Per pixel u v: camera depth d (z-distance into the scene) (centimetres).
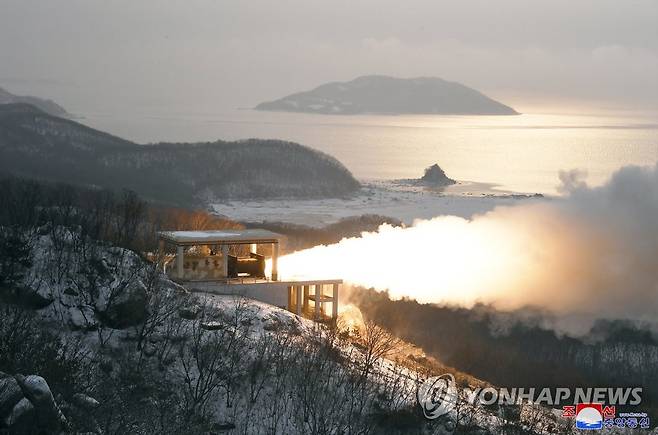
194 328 8000
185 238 9456
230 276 9831
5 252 8331
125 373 7281
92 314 7856
